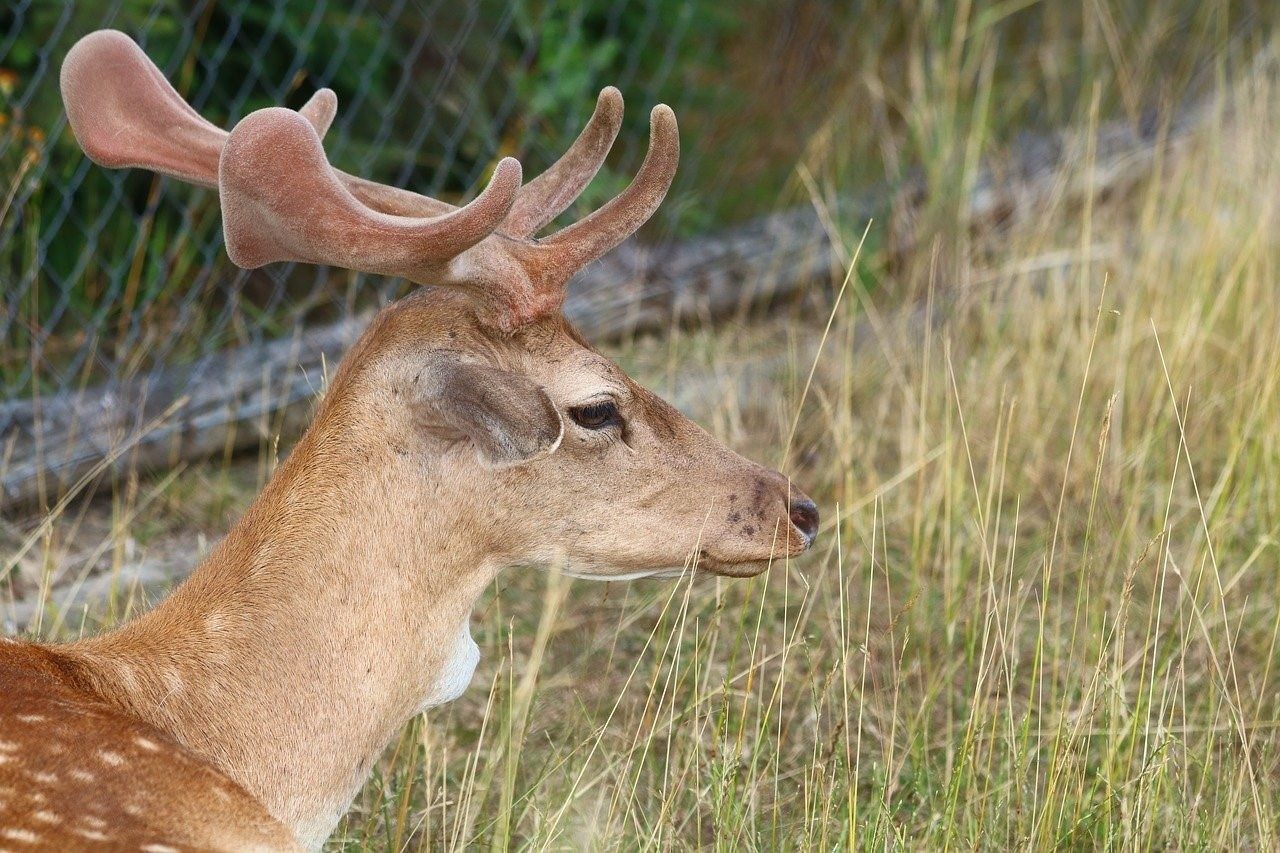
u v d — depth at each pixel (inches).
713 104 738.2
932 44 723.4
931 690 408.8
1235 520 487.5
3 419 518.0
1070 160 702.5
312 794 293.1
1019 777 362.0
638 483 316.5
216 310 598.5
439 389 293.7
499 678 361.7
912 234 685.9
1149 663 434.9
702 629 460.1
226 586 295.3
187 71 570.6
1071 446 397.7
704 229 703.1
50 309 572.7
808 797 348.8
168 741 269.1
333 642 293.9
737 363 610.9
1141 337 571.2
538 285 306.5
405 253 282.0
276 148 280.2
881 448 556.4
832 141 726.5
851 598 479.8
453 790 386.0
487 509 304.5
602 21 716.0
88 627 446.9
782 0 773.3
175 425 532.1
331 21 620.7
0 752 251.6
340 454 299.0
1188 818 362.0
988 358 582.6
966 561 476.7
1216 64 774.5
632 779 392.5
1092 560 465.4
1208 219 622.5
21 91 564.1
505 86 664.4
